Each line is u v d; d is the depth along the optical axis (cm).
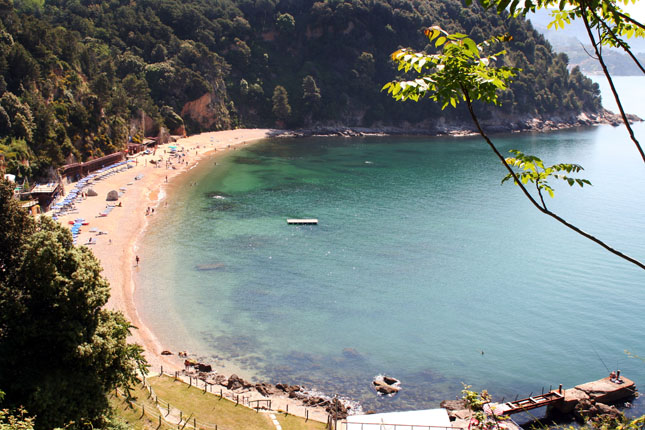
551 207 11794
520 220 10731
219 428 4209
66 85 14000
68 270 3825
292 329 6216
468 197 12600
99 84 14838
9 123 11075
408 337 6091
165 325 6219
